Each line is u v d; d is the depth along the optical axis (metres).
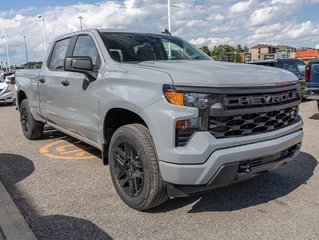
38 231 3.27
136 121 3.94
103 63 4.16
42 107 5.98
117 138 3.75
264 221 3.46
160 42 4.91
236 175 3.28
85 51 4.75
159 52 4.67
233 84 3.22
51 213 3.65
